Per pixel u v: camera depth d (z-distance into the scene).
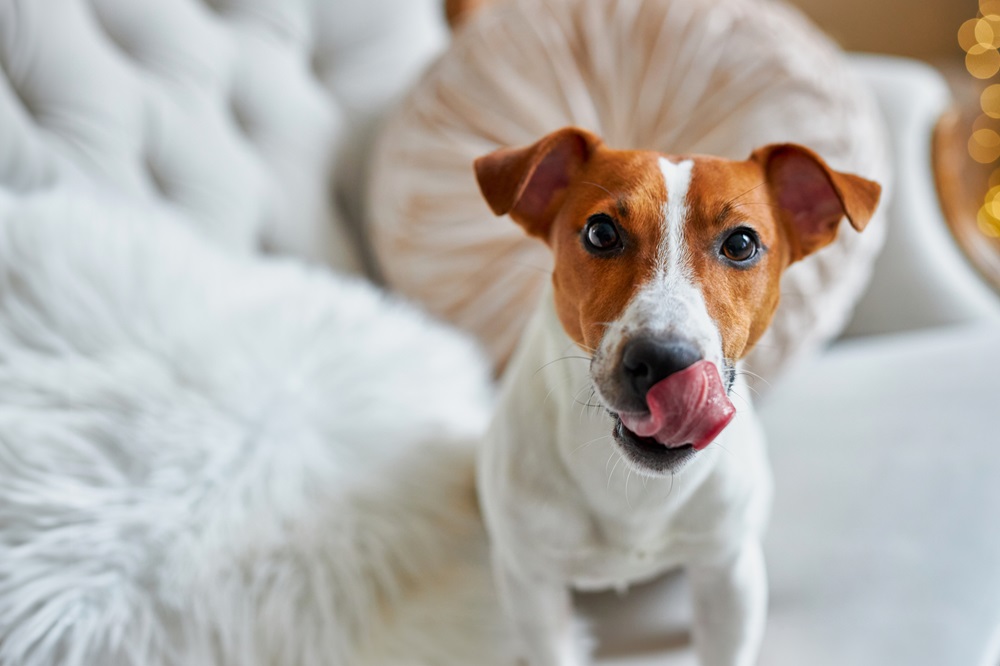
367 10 1.17
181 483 0.75
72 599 0.68
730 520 0.66
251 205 1.06
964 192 1.27
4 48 0.90
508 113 1.00
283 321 0.88
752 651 0.72
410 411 0.88
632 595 0.85
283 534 0.76
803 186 0.67
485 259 1.03
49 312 0.79
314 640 0.74
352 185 1.17
